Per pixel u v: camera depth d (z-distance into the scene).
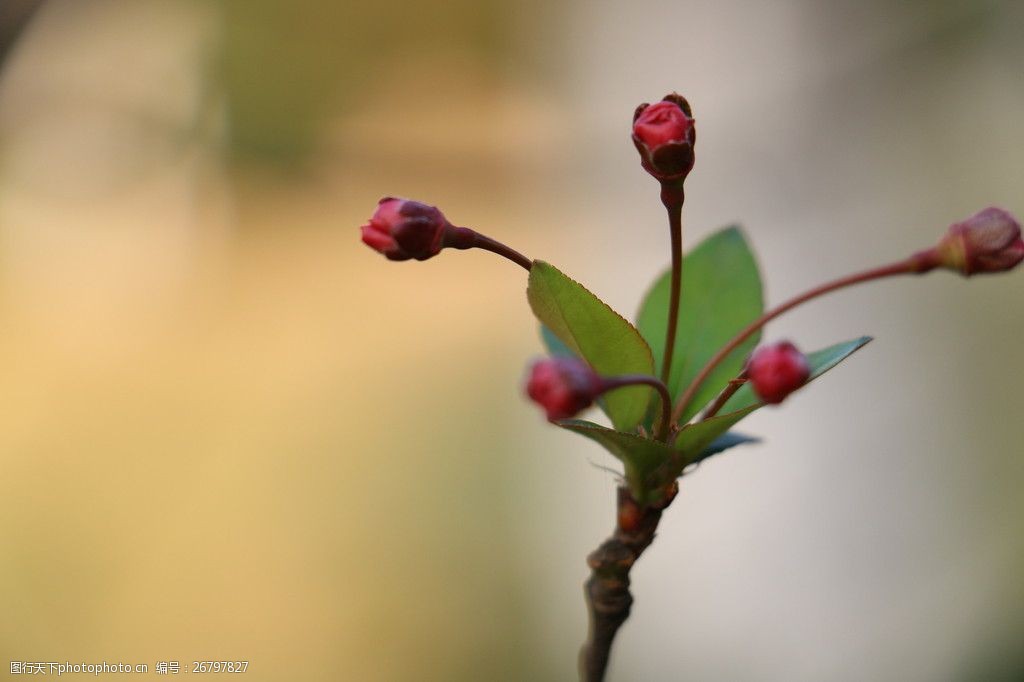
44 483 0.66
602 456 0.66
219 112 0.72
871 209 0.64
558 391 0.29
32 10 0.67
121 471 0.67
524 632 0.61
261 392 0.72
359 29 0.72
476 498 0.66
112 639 0.60
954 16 0.61
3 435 0.69
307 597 0.62
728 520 0.59
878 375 0.61
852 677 0.54
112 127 0.71
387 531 0.65
